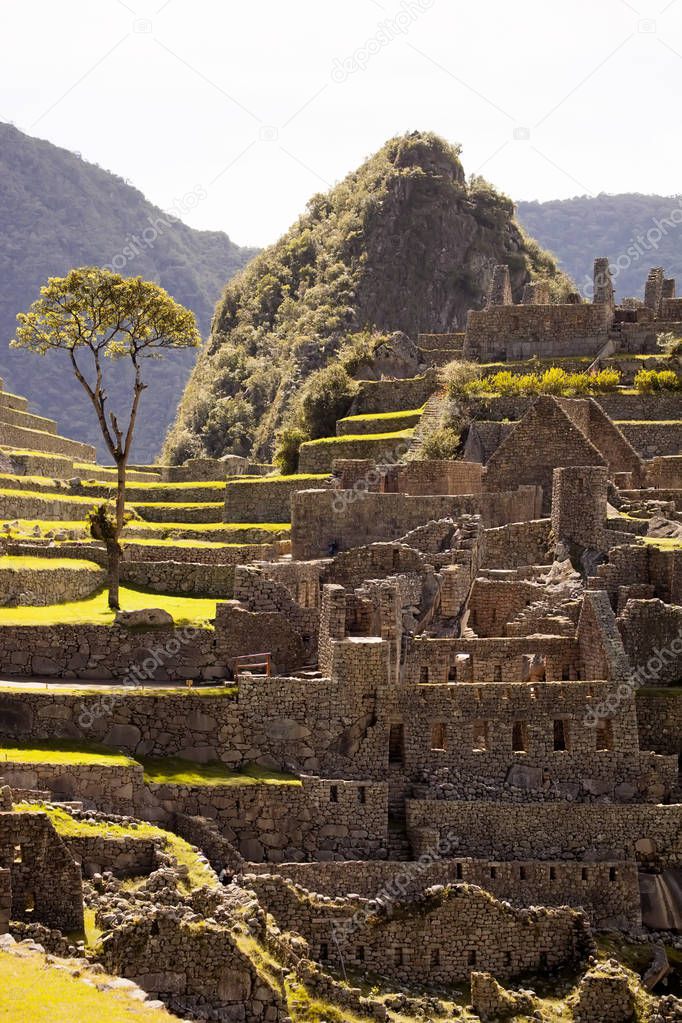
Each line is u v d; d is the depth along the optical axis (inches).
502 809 2856.8
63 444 6314.0
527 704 2928.2
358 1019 2299.5
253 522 4579.2
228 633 3149.6
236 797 2736.2
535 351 5300.2
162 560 3831.2
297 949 2368.4
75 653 3068.4
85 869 2413.9
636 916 2810.0
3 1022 1696.6
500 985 2561.5
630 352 5255.9
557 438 3939.5
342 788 2785.4
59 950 2101.4
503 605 3380.9
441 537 3543.3
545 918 2642.7
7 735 2746.1
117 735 2795.3
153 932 2159.2
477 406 4726.9
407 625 3280.0
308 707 2891.2
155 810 2682.1
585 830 2871.6
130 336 4101.9
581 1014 2507.4
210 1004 2156.7
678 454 4468.5
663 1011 2539.4
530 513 3836.1
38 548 3695.9
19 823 2196.1
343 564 3437.5
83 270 4018.2
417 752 2906.0
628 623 3159.5
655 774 2942.9
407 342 5733.3
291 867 2659.9
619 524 3590.1
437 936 2573.8
